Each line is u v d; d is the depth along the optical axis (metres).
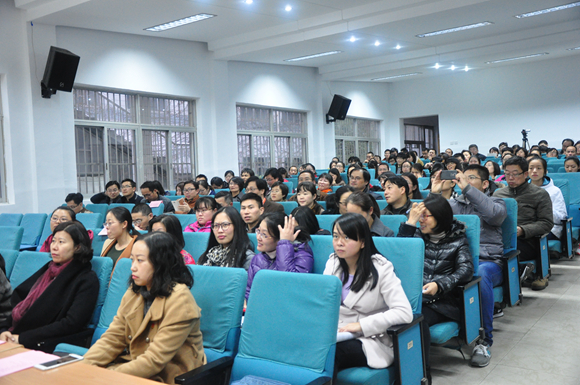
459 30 9.59
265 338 1.92
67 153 7.99
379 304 2.20
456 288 2.68
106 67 8.41
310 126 12.88
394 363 2.05
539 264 4.02
